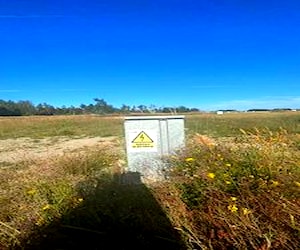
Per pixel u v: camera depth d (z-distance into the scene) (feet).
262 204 12.56
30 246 12.50
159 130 23.18
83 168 26.25
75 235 12.90
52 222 13.10
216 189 13.78
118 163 29.17
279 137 19.94
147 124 23.17
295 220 11.59
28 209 14.94
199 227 12.45
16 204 15.81
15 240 12.66
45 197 15.58
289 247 10.73
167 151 23.06
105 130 84.17
